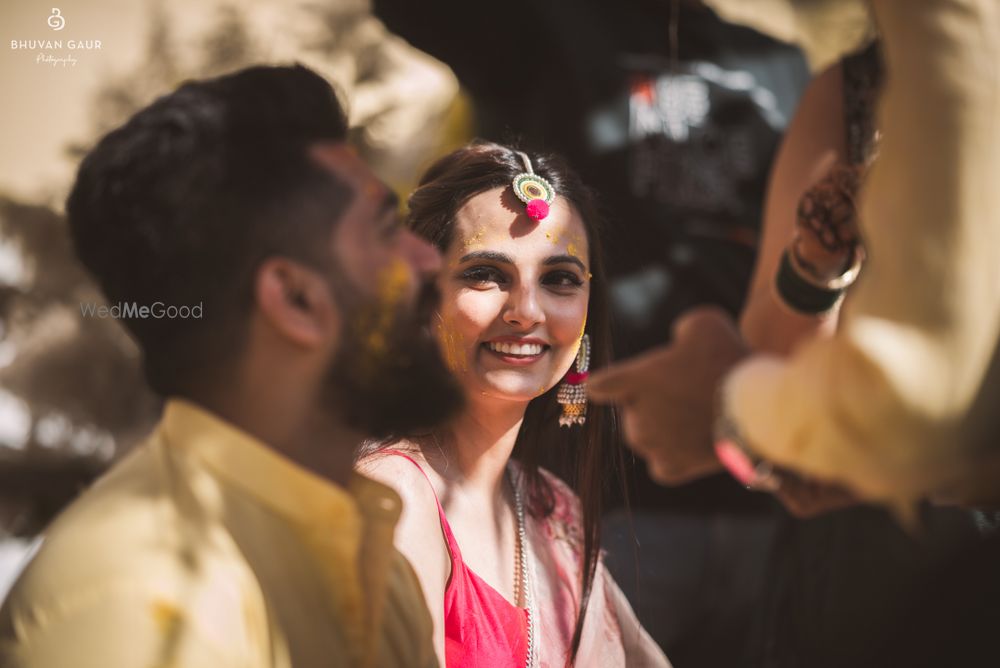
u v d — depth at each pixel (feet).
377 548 4.22
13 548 13.57
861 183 5.27
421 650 4.58
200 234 3.64
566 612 6.40
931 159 3.06
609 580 6.86
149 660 3.31
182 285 3.69
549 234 6.13
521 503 6.52
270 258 3.74
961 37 3.10
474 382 6.06
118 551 3.52
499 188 6.19
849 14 13.34
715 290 9.80
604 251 7.14
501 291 6.05
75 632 3.38
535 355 6.13
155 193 3.61
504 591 6.07
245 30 16.57
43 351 16.34
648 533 8.99
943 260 3.01
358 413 3.94
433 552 5.54
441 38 10.66
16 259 16.15
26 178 15.64
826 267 5.37
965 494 3.72
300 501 3.86
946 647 5.47
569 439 7.22
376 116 16.24
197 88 3.79
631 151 9.81
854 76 5.74
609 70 9.96
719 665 8.80
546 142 10.19
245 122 3.73
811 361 3.20
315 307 3.83
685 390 3.89
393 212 4.06
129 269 3.68
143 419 16.60
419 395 3.98
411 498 5.58
